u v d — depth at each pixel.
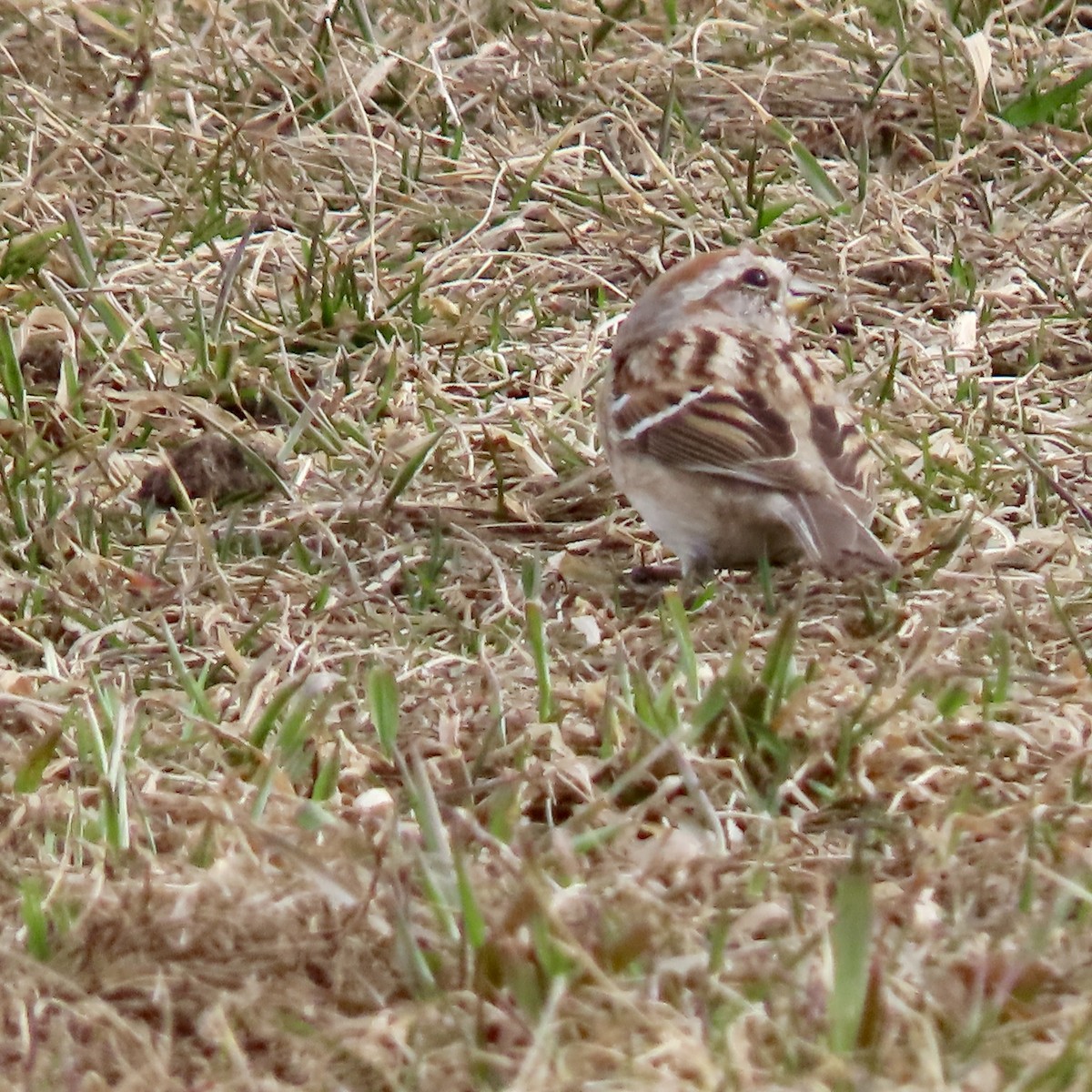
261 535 11.25
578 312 13.80
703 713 8.77
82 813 8.52
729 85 16.00
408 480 11.43
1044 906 7.73
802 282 12.00
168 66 16.16
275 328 13.30
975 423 12.23
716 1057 6.71
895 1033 6.86
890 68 15.66
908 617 10.09
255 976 7.38
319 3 17.25
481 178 15.14
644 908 7.52
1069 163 15.17
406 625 10.34
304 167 15.07
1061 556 10.84
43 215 14.51
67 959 7.51
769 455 10.30
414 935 7.43
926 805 8.51
